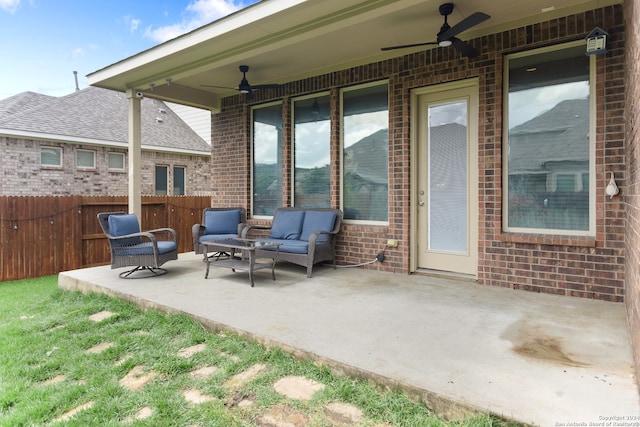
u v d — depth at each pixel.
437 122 5.14
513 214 4.45
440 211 5.15
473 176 4.85
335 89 5.85
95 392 2.47
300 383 2.44
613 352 2.57
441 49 4.86
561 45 4.12
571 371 2.30
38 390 2.56
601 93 3.81
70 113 11.14
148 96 6.50
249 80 6.57
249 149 7.12
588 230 4.03
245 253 5.71
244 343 3.00
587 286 3.94
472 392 2.07
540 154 4.28
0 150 9.05
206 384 2.48
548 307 3.62
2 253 6.48
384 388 2.27
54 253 7.10
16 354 3.12
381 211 5.58
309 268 5.02
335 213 5.66
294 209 6.18
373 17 3.84
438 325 3.13
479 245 4.59
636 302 2.29
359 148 5.77
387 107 5.48
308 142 6.36
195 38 4.64
